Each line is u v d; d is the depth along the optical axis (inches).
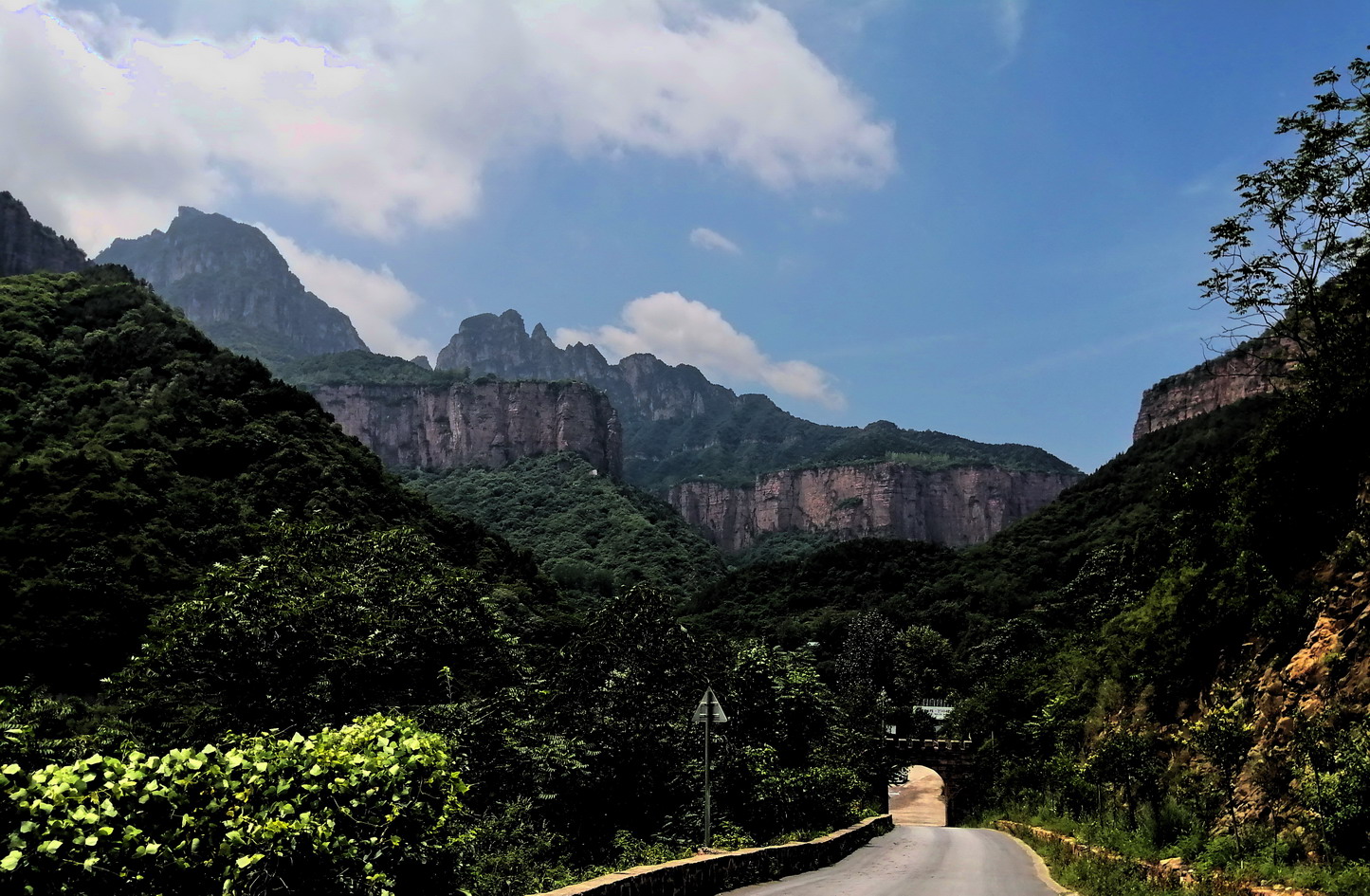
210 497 1592.0
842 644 3019.2
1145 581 1258.0
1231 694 569.6
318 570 738.2
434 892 231.9
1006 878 611.5
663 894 414.3
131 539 1332.4
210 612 643.5
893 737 1987.0
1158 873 461.1
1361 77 624.1
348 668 644.1
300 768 200.8
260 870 183.2
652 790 694.5
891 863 735.1
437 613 744.3
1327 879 337.1
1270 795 449.1
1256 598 602.9
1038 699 1540.4
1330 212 643.5
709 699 590.9
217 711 615.5
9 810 152.6
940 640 2859.3
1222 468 770.8
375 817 210.4
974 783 1800.0
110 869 160.2
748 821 741.3
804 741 916.6
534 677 775.7
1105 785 751.7
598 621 792.9
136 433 1699.1
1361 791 357.4
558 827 612.7
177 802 172.7
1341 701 446.6
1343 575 521.7
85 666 1122.0
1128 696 815.1
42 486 1401.3
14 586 1164.5
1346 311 650.8
